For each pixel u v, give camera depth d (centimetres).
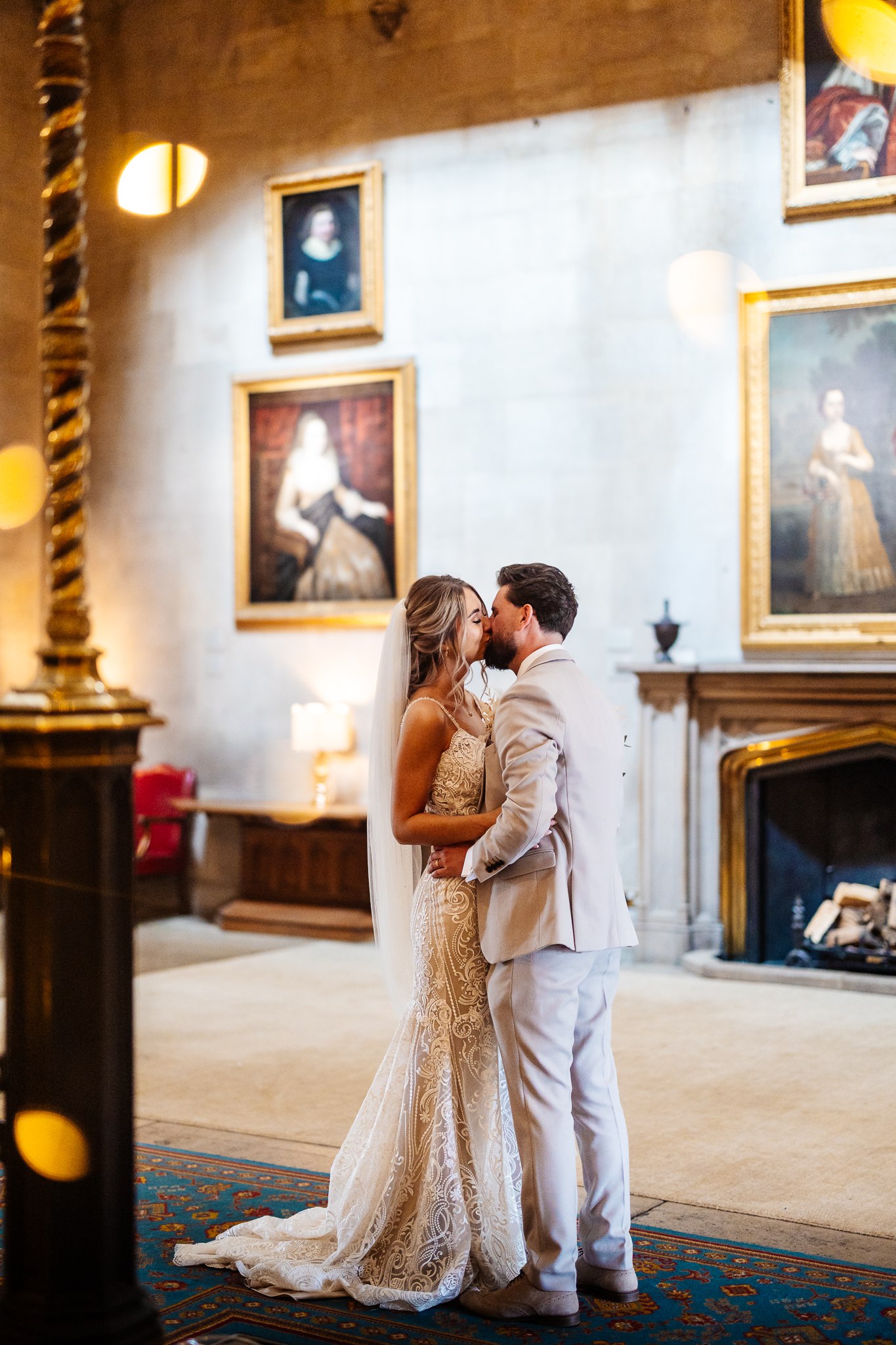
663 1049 625
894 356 810
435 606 375
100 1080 269
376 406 969
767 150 848
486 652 360
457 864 356
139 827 1023
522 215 920
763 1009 714
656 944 844
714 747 840
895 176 811
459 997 357
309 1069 590
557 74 909
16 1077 270
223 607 1041
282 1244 371
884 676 782
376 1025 677
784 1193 433
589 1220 352
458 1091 356
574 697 340
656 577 877
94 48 1084
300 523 1000
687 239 870
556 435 909
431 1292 344
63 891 267
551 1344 321
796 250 841
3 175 1068
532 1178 332
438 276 949
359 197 969
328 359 993
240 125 1027
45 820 265
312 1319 336
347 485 981
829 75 824
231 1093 549
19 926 270
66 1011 267
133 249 1074
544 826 323
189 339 1052
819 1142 486
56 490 273
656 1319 337
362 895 954
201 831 1041
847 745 799
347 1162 377
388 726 390
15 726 262
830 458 825
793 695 809
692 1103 536
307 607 997
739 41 854
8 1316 267
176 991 764
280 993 758
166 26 1055
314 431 993
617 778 347
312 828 973
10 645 1080
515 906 334
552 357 910
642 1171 454
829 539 826
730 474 858
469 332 938
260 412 1014
